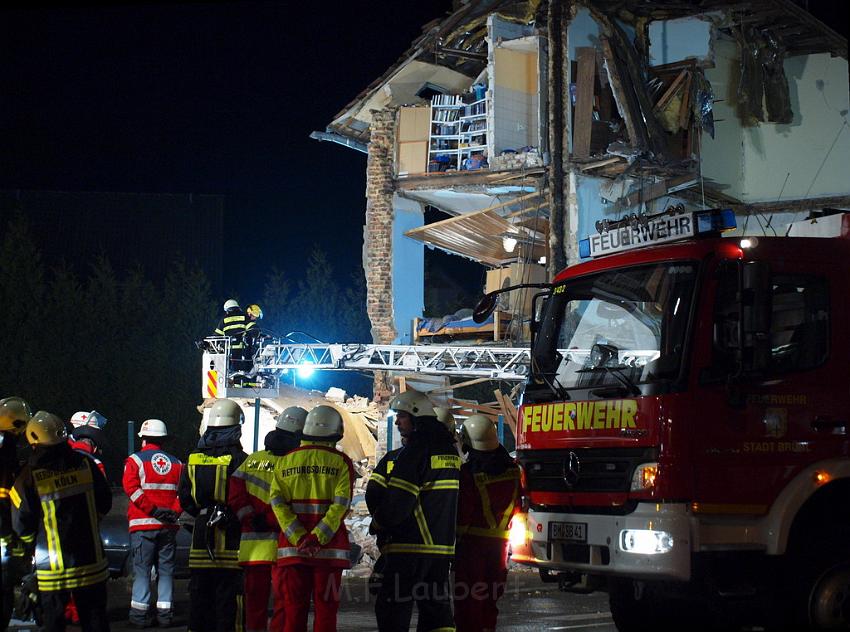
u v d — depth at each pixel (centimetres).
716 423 736
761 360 742
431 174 2459
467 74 2591
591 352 822
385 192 2514
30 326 2802
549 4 2295
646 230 843
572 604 1097
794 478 746
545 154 2305
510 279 2442
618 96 2231
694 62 2327
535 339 875
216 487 780
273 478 723
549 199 2291
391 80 2539
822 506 773
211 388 2033
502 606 1080
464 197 2553
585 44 2302
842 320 783
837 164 2522
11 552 767
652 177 2308
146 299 3072
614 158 2202
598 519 761
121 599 1157
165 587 973
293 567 704
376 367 2208
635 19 2369
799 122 2561
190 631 779
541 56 2338
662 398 739
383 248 2520
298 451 722
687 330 750
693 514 721
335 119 2667
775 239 786
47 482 703
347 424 2352
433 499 692
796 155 2556
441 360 2178
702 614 902
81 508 712
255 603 758
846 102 2522
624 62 2291
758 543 736
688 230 804
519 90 2389
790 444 751
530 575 1410
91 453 1011
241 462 790
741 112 2588
